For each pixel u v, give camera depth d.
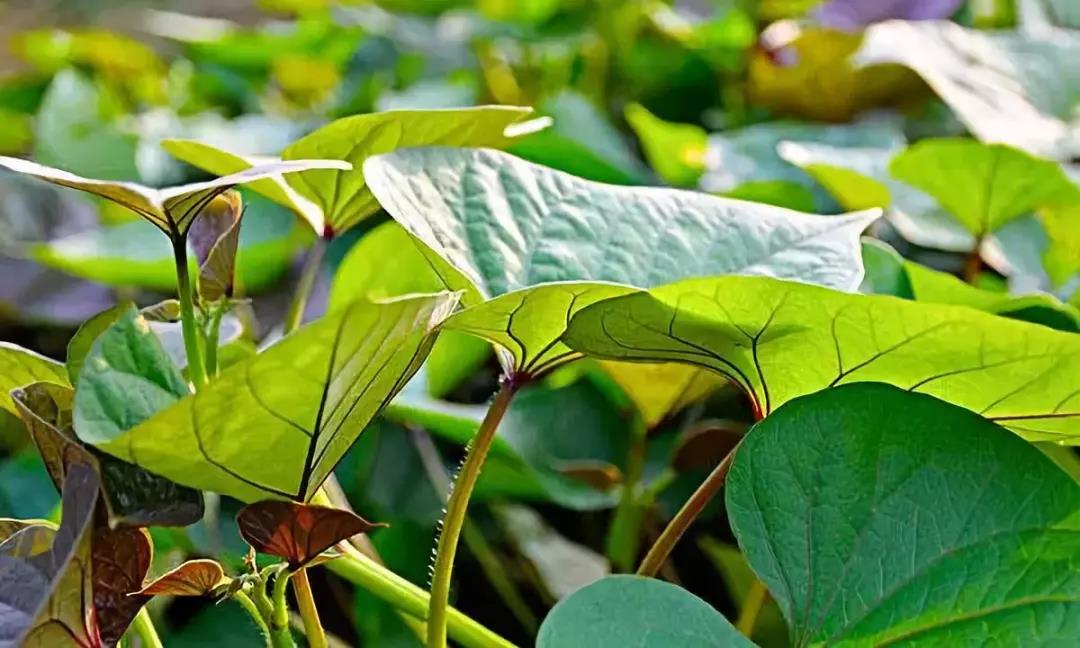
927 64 1.44
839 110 1.86
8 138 2.22
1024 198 1.19
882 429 0.84
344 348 0.77
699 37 2.19
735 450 0.86
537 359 0.86
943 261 1.44
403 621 1.03
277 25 2.88
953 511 0.84
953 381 0.85
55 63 2.56
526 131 0.96
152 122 2.06
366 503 1.15
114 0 3.51
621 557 1.08
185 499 0.82
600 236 0.91
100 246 1.50
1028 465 0.83
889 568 0.84
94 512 0.80
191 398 0.76
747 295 0.82
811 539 0.84
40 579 0.81
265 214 1.57
